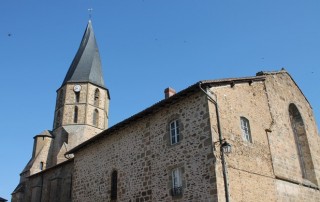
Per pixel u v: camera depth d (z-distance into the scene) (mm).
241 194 12781
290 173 16156
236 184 12781
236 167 13172
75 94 40094
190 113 14133
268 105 17109
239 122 14633
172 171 14055
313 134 20281
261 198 13609
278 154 15969
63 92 40594
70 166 22781
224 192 12172
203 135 13227
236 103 14992
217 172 12281
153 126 15797
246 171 13539
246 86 16250
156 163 14883
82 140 36500
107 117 41688
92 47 45156
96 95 41125
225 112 14125
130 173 16078
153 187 14586
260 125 15797
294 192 15781
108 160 17891
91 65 42719
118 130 17891
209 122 13172
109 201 16750
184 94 14406
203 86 13852
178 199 13273
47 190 24328
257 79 16938
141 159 15766
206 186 12383
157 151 15070
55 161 36094
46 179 25328
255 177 13844
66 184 22266
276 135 16531
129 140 16922
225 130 13641
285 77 20000
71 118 38406
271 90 17984
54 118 40219
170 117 15047
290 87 20094
